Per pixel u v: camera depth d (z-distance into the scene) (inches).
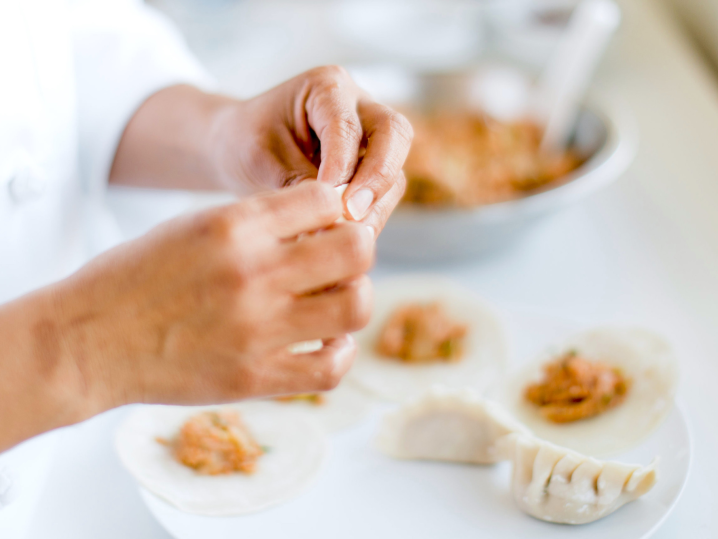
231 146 22.8
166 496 20.7
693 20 45.5
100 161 26.1
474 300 25.5
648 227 28.2
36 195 22.3
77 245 24.6
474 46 45.3
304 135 21.2
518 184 28.8
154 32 28.2
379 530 20.3
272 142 21.6
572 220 29.1
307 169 20.6
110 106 26.1
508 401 22.8
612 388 22.1
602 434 21.5
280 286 17.1
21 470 21.1
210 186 26.3
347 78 20.9
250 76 44.0
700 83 38.0
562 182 28.3
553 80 30.5
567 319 24.4
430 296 25.8
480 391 23.1
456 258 26.8
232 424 22.3
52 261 23.4
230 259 16.7
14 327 17.2
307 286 17.2
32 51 22.5
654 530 19.6
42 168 22.9
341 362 18.4
